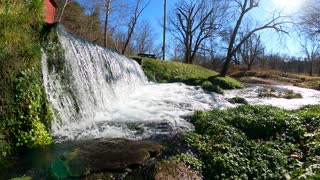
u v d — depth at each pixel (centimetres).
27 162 571
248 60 5888
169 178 542
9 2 702
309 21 2347
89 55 1050
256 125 859
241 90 2039
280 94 1883
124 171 561
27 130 653
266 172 618
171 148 702
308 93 2145
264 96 1806
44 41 794
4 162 567
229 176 598
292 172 612
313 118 902
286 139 799
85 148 663
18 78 654
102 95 1076
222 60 5509
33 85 685
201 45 4494
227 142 733
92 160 595
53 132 734
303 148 744
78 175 530
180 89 1673
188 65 2481
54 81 796
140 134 811
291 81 3675
